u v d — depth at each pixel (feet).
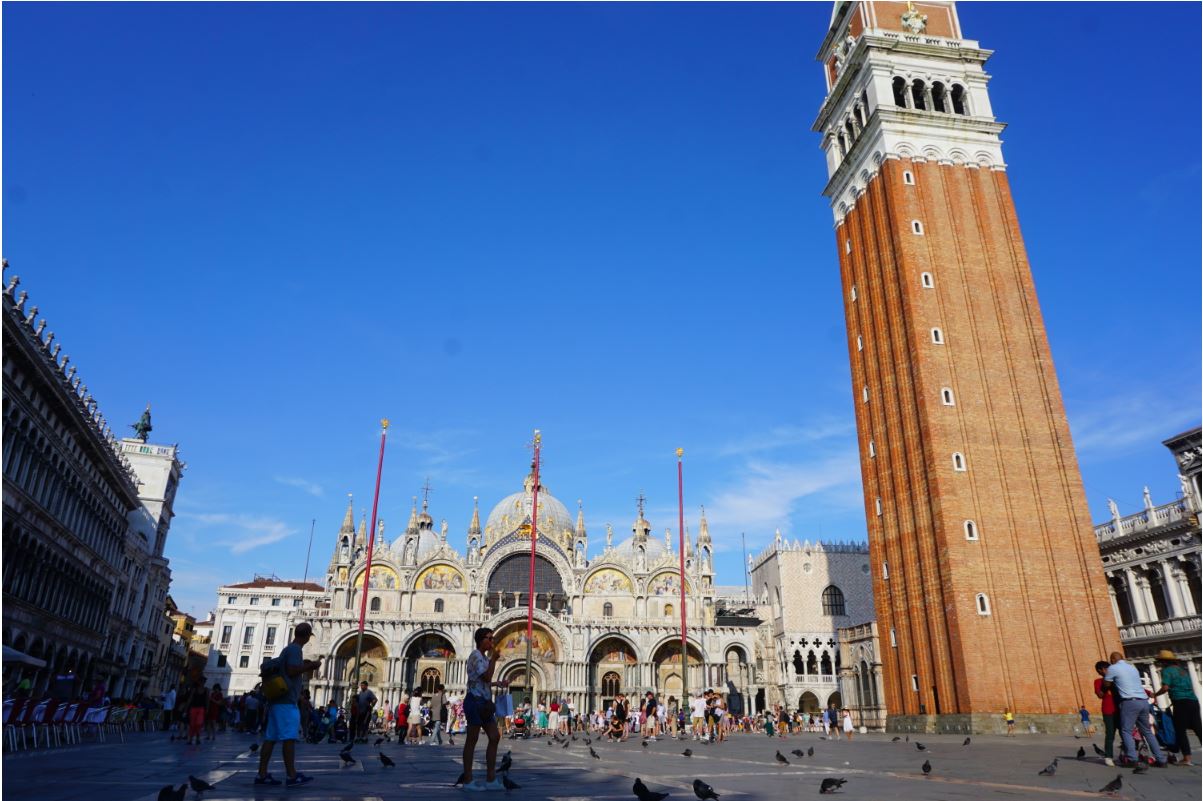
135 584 280.51
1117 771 68.80
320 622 306.14
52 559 186.60
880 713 257.75
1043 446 209.26
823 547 359.46
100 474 214.90
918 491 209.67
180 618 473.26
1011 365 217.77
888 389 228.63
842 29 290.76
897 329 226.79
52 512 182.70
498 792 47.80
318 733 143.74
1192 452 213.46
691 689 323.98
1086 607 193.88
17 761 66.23
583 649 314.76
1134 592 231.91
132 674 281.13
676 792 50.01
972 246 231.30
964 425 207.92
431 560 327.47
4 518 155.63
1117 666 71.41
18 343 150.10
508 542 337.52
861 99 264.31
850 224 262.88
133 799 40.52
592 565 337.72
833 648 343.46
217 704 137.49
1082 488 205.26
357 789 47.93
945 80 258.16
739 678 344.28
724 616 370.53
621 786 53.93
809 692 336.90
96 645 227.61
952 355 215.72
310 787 48.70
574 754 102.37
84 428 191.31
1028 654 187.32
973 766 77.56
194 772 60.13
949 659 191.52
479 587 325.62
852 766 78.43
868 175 251.80
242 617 423.64
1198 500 211.00
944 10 276.62
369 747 121.60
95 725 116.06
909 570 210.59
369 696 142.61
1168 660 74.18
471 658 50.78
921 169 239.50
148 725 179.83
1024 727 180.24
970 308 223.10
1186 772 65.67
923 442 208.33
